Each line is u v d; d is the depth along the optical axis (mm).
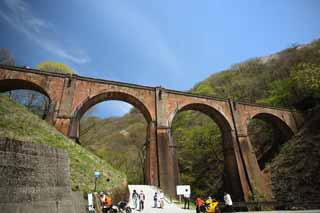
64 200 9773
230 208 15711
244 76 70562
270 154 37094
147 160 25891
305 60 50781
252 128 43531
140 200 16562
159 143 25109
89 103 24531
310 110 36375
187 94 29938
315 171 26516
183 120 59375
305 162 28203
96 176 13797
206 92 70688
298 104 38500
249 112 33312
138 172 47562
